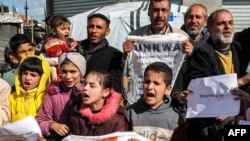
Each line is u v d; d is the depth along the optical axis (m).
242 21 10.43
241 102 3.21
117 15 8.39
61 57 3.80
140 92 4.05
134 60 4.07
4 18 29.39
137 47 4.07
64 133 3.41
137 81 4.06
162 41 3.98
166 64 3.68
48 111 3.67
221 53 3.72
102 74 3.31
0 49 26.02
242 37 3.93
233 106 3.10
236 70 3.71
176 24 7.59
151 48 4.02
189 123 3.39
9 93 3.94
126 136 3.05
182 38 3.95
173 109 3.35
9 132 3.13
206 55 3.61
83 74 3.78
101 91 3.27
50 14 14.19
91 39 4.45
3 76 4.75
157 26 4.35
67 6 13.59
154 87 3.29
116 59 4.41
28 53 4.73
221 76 3.14
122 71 4.19
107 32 4.61
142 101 3.39
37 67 3.90
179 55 3.94
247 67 3.65
